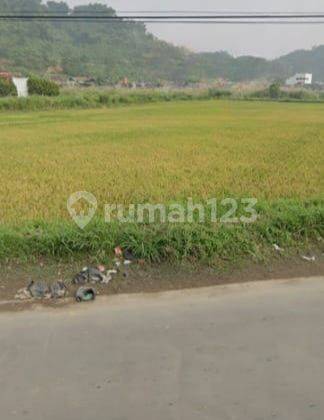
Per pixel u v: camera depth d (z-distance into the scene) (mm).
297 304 4141
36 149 15344
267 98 71250
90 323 3807
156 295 4355
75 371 3152
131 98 52531
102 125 25562
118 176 10266
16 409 2781
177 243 5090
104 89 59969
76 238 5223
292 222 5859
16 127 24469
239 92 73438
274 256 5301
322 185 9336
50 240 5176
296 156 13516
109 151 14703
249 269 4957
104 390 2959
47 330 3697
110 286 4555
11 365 3217
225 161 12516
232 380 3055
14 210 7367
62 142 17391
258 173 10664
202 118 31141
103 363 3242
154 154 13938
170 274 4828
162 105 51250
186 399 2873
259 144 16531
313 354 3352
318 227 5926
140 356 3322
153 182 9570
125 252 5230
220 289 4477
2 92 47344
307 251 5500
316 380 3057
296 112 39250
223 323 3793
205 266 4996
